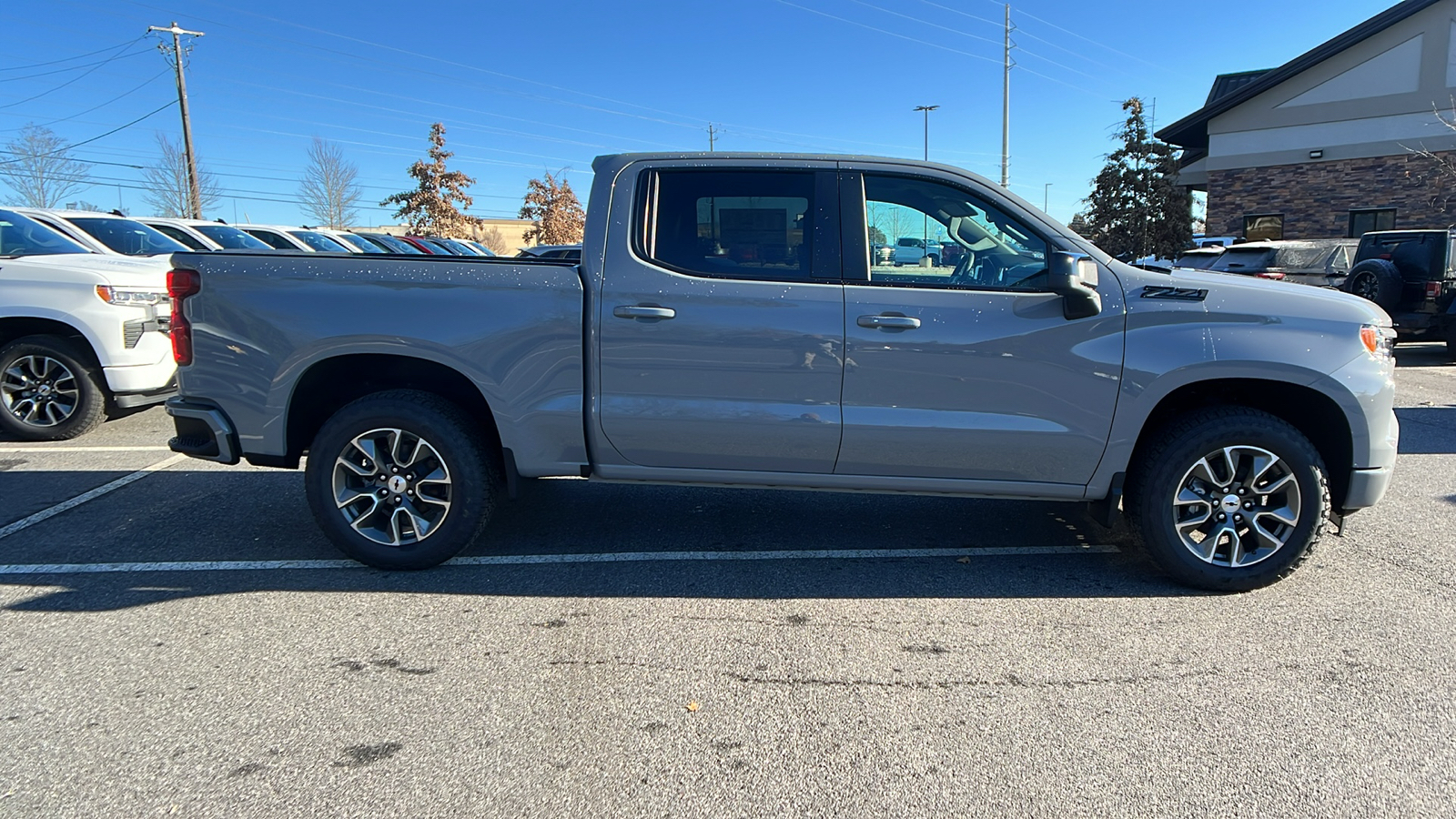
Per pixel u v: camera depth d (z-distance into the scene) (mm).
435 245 19125
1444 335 11477
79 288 6355
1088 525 4785
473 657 3182
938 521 4859
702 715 2803
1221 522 3730
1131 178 33375
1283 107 21266
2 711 2770
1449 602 3697
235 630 3381
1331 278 13422
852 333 3656
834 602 3711
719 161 3799
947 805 2361
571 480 5676
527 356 3773
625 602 3705
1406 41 19469
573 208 40719
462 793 2391
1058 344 3639
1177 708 2857
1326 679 3047
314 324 3787
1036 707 2865
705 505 5137
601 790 2412
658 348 3723
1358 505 3750
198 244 10305
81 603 3609
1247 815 2322
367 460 3918
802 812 2328
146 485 5434
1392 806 2357
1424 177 19578
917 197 3760
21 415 6602
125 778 2428
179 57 30094
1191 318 3605
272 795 2365
